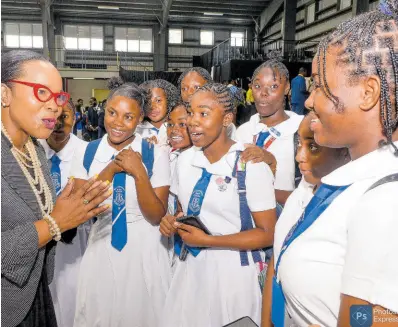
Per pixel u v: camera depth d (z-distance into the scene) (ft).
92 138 38.27
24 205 3.25
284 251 2.53
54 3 62.95
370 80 1.95
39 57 3.27
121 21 70.69
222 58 53.21
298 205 3.09
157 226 5.56
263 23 67.77
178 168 5.04
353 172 2.14
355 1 41.09
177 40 72.54
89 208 3.28
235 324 3.23
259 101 6.65
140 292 5.44
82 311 5.56
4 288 3.16
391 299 1.76
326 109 2.11
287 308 2.76
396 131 2.01
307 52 46.68
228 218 4.62
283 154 6.40
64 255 6.53
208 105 4.44
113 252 5.41
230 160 4.57
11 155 3.27
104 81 64.59
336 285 2.19
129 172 5.09
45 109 3.22
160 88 7.53
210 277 4.72
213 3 65.16
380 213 1.81
